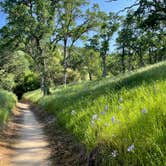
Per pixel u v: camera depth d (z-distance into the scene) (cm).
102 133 716
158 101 659
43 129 1573
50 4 4231
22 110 3372
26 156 966
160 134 513
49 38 4366
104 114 854
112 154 601
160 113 598
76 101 1608
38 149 1063
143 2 1925
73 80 7550
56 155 940
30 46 4588
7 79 4975
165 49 3209
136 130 593
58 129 1372
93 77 9238
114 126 682
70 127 1162
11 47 4262
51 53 4506
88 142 788
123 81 1481
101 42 6488
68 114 1404
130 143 573
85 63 7950
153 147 512
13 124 1777
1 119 1606
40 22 4041
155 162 478
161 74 1227
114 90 1330
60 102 2041
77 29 4675
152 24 2036
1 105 2250
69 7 4484
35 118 2298
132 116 660
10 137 1313
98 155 677
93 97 1440
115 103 970
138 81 1333
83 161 762
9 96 3750
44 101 3158
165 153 473
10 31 4044
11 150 1055
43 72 4462
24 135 1397
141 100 818
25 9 3941
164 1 1914
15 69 4728
